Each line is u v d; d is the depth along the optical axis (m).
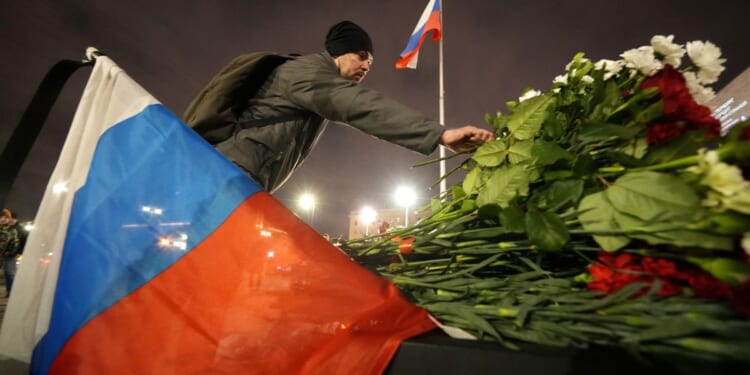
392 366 0.87
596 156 1.23
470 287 1.13
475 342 0.86
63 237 1.26
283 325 0.96
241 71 1.78
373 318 0.93
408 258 1.56
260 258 1.06
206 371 0.94
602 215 1.03
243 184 1.19
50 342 1.11
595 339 0.83
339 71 2.21
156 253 1.13
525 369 0.73
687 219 0.89
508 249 1.20
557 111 1.37
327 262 1.04
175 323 1.02
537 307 0.96
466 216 1.36
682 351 0.71
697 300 0.84
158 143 1.30
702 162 0.92
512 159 1.30
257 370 0.92
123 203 1.23
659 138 1.08
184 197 1.20
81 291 1.13
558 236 1.01
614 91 1.29
